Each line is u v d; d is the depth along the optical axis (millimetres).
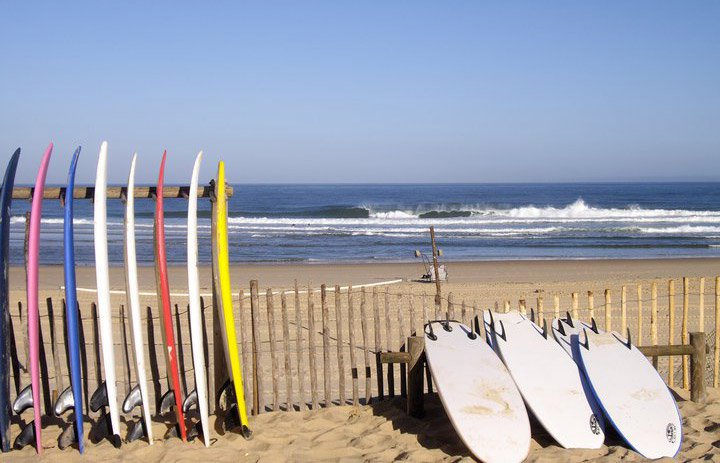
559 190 98000
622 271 19125
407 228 34938
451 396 5145
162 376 7414
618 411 5223
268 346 8766
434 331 6020
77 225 34312
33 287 5141
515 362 5656
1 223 5184
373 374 7703
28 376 7395
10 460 4980
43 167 5250
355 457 4984
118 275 17156
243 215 45938
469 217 40969
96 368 6035
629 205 57469
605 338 6051
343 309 11727
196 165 5461
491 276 18062
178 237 29750
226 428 5562
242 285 16266
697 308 11461
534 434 5387
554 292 13938
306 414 5859
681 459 4926
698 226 34906
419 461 4879
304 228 34594
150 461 4957
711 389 6535
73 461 4957
